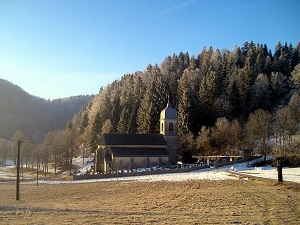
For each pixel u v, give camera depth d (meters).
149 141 90.56
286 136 91.19
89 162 118.31
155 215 25.88
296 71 131.00
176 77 160.88
